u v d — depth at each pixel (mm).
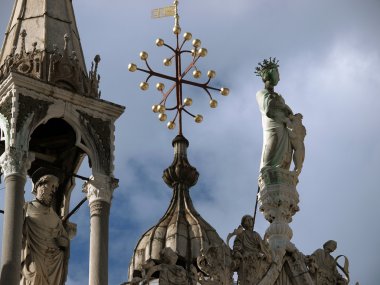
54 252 28203
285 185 32156
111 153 28672
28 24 29734
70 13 30141
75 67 29031
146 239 31797
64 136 29609
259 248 30656
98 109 28859
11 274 26672
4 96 28281
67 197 29609
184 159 32750
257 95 32812
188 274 29047
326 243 32250
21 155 27750
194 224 31906
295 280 31359
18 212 27297
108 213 28188
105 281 27516
